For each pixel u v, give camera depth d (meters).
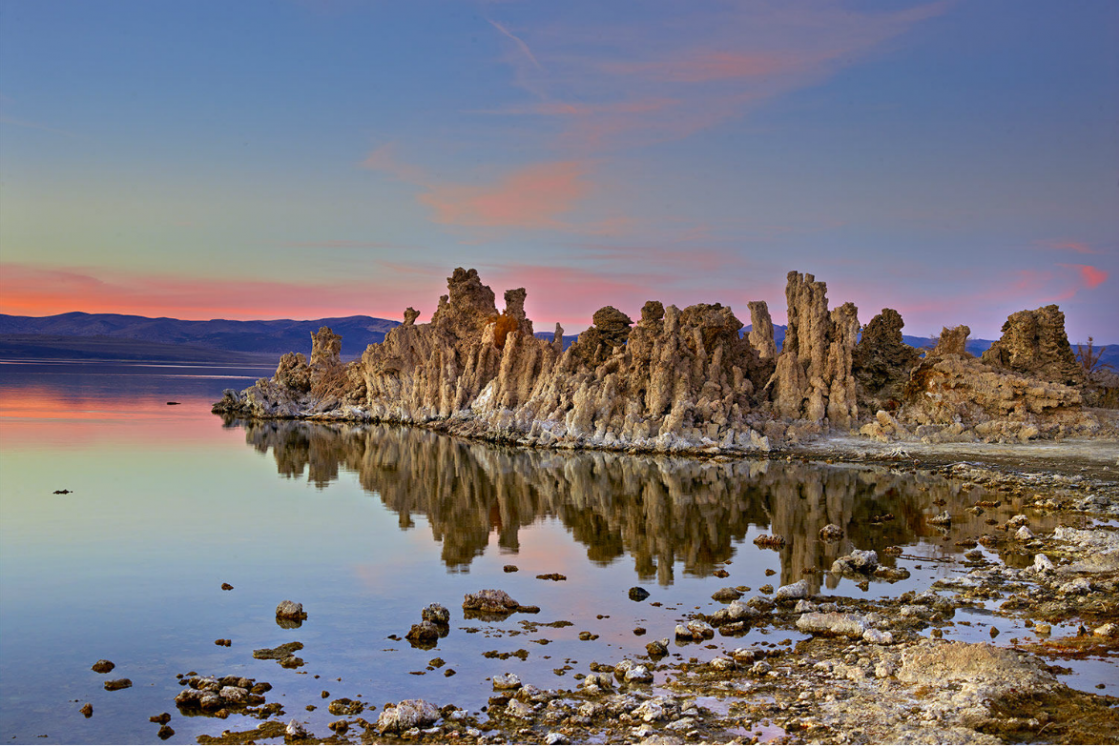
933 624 31.31
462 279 131.88
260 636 32.25
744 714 23.86
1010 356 92.50
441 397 119.06
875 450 80.25
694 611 34.44
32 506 58.50
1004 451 76.06
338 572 41.28
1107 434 82.00
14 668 29.36
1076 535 43.94
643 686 26.31
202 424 122.12
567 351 104.56
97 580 40.03
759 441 83.75
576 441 92.50
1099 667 26.38
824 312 92.81
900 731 22.14
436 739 23.12
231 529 51.16
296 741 23.28
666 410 92.25
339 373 140.12
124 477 71.75
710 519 53.38
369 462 82.38
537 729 23.53
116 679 27.92
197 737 23.83
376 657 29.70
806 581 37.56
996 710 22.88
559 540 47.97
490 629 32.47
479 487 67.06
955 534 47.28
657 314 104.88
